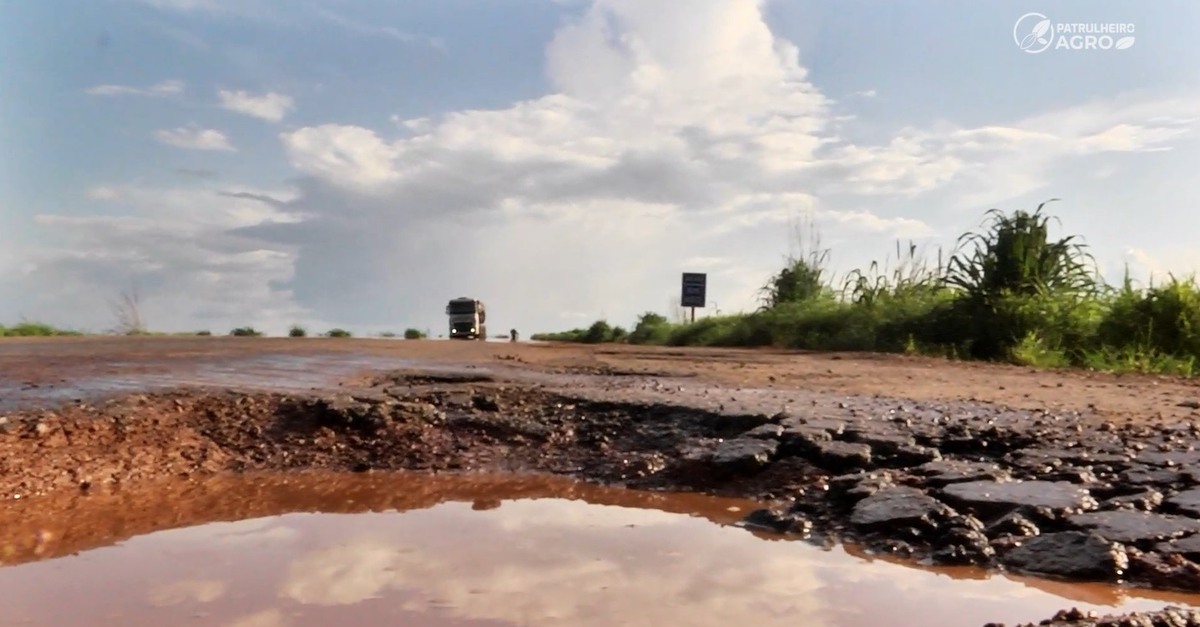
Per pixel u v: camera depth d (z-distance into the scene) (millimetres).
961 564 3736
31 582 3508
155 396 6598
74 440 5691
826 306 17625
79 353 10375
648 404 6738
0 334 21203
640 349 15641
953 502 4324
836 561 3818
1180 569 3432
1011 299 13062
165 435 6016
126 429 5961
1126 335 12148
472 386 7602
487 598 3215
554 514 4793
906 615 3109
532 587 3361
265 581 3461
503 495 5293
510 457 6059
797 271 20688
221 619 3010
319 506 4988
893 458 5309
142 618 3037
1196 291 12000
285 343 14125
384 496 5246
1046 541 3766
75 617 3070
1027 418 6156
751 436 5742
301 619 2986
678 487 5410
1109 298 13133
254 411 6539
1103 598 3299
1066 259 13742
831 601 3252
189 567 3689
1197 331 11594
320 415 6488
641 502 5098
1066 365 11438
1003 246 13867
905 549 3934
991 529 4016
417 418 6512
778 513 4512
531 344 18516
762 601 3240
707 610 3119
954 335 13688
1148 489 4328
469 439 6324
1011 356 12102
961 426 5773
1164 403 7039
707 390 7637
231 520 4652
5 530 4391
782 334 17781
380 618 2996
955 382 8703
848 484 4773
